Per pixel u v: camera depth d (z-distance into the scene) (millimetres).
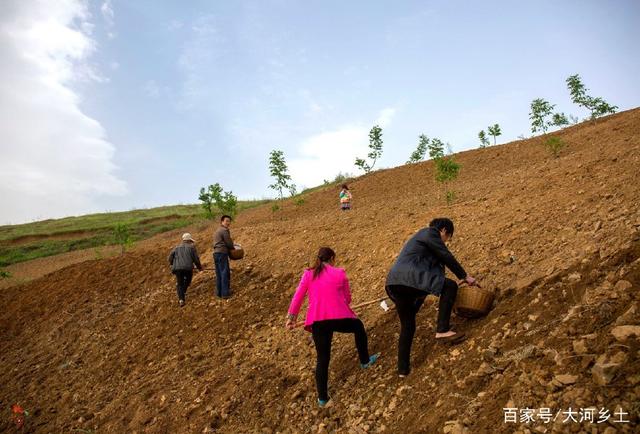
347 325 4867
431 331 5031
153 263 12898
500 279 5293
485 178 15484
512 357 3686
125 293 11312
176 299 9641
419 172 20422
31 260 22938
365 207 14125
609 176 6762
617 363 2936
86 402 7012
